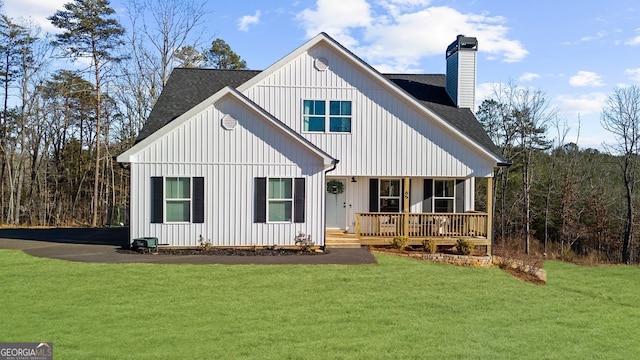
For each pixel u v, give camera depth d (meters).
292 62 18.09
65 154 40.59
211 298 10.38
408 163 18.38
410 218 18.22
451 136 18.44
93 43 33.44
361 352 7.73
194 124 15.90
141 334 8.11
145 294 10.48
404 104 18.39
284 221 16.30
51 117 39.06
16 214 36.28
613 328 10.77
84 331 8.16
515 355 8.16
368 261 14.77
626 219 32.94
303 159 16.34
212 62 44.03
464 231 17.94
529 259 19.20
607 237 34.06
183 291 10.82
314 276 12.66
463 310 10.70
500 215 38.56
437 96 22.17
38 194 39.00
